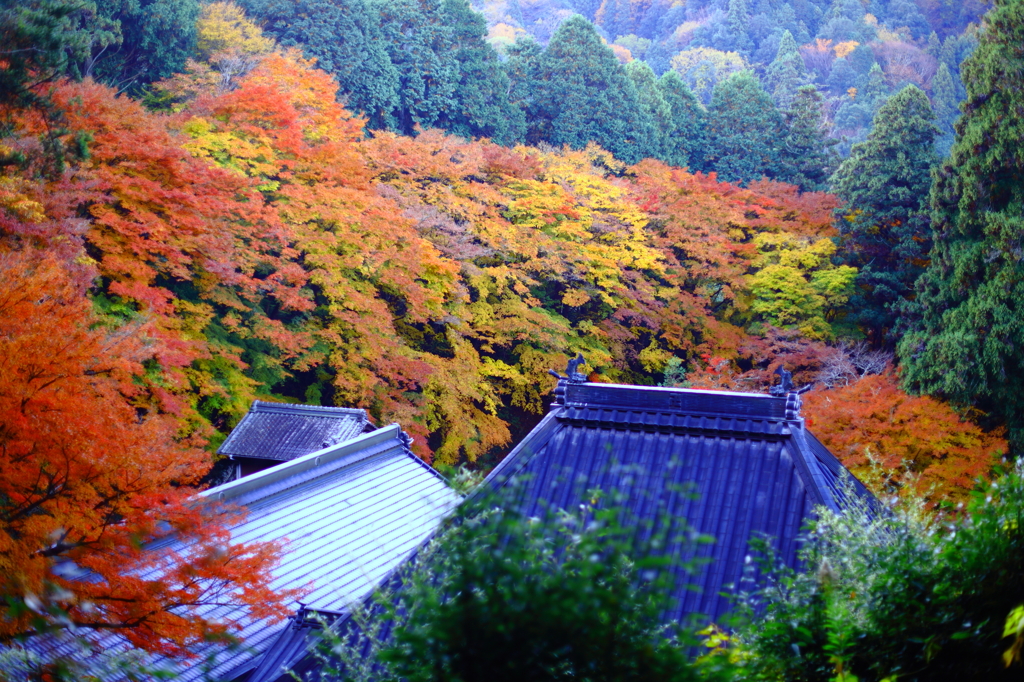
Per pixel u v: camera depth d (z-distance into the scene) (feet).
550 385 110.83
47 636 23.72
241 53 124.98
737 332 124.98
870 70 258.37
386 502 58.49
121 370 48.91
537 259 117.80
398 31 154.81
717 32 294.87
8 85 54.90
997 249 90.94
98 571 31.50
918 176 127.65
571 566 12.96
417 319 100.32
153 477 34.19
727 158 188.14
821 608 16.96
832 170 184.75
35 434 31.22
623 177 164.35
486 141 145.18
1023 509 15.75
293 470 55.62
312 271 92.53
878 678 15.42
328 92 117.39
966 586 15.38
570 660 12.30
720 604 29.84
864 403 78.84
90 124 74.18
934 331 97.81
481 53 165.68
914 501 25.72
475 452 101.50
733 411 35.68
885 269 128.98
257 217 88.89
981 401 89.56
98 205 73.72
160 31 119.96
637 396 36.70
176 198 78.64
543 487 35.19
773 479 33.99
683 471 34.83
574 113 171.22
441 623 12.57
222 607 41.70
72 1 57.21
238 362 82.69
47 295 41.29
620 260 125.90
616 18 323.57
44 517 31.50
